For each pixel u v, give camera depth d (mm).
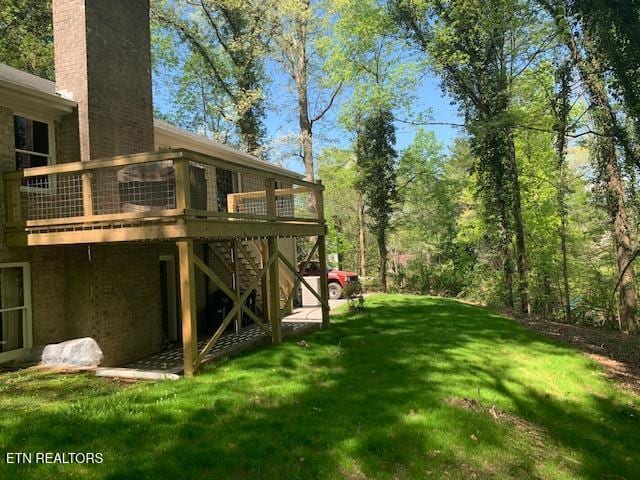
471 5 15805
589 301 19422
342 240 29703
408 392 6270
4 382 6422
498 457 4738
